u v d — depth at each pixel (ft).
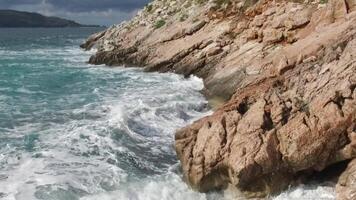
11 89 113.50
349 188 48.78
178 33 145.69
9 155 63.10
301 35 99.71
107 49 174.70
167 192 54.34
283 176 53.31
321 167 53.21
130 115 83.61
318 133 52.03
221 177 54.54
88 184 54.80
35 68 157.28
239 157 52.01
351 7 88.28
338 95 53.06
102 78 130.82
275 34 107.45
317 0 105.09
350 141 52.08
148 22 190.60
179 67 132.46
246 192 53.36
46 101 98.17
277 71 73.72
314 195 51.67
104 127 76.48
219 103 96.17
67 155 64.08
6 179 54.95
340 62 55.98
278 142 53.01
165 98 98.53
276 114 54.60
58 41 364.58
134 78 128.98
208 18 141.59
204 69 122.93
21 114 85.92
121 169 60.49
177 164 64.08
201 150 55.01
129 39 182.29
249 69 98.43
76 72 145.07
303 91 56.44
